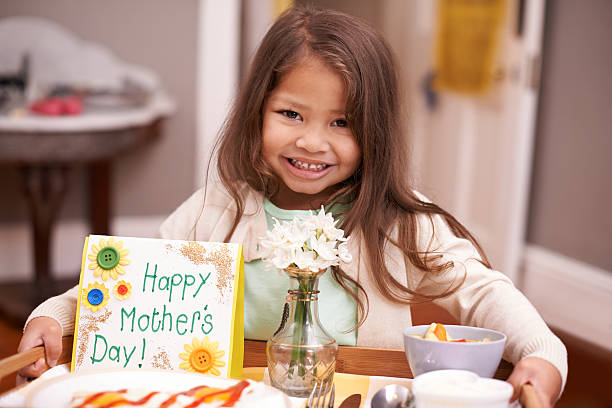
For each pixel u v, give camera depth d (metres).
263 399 0.76
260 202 1.07
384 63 0.99
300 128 0.96
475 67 3.64
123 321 0.89
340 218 1.04
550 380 0.80
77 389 0.79
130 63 3.58
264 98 0.98
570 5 3.17
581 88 3.12
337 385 0.92
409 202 1.03
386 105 0.99
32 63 3.40
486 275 0.98
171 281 0.90
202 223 1.10
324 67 0.93
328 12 0.99
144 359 0.88
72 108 2.90
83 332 0.90
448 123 3.98
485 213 3.63
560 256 3.29
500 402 0.71
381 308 1.02
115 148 2.99
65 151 2.88
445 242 1.02
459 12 3.76
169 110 3.39
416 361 0.82
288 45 0.95
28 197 3.06
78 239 3.58
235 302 0.88
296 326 0.86
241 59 3.97
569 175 3.22
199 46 3.68
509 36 3.36
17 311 2.91
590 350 2.11
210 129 3.74
